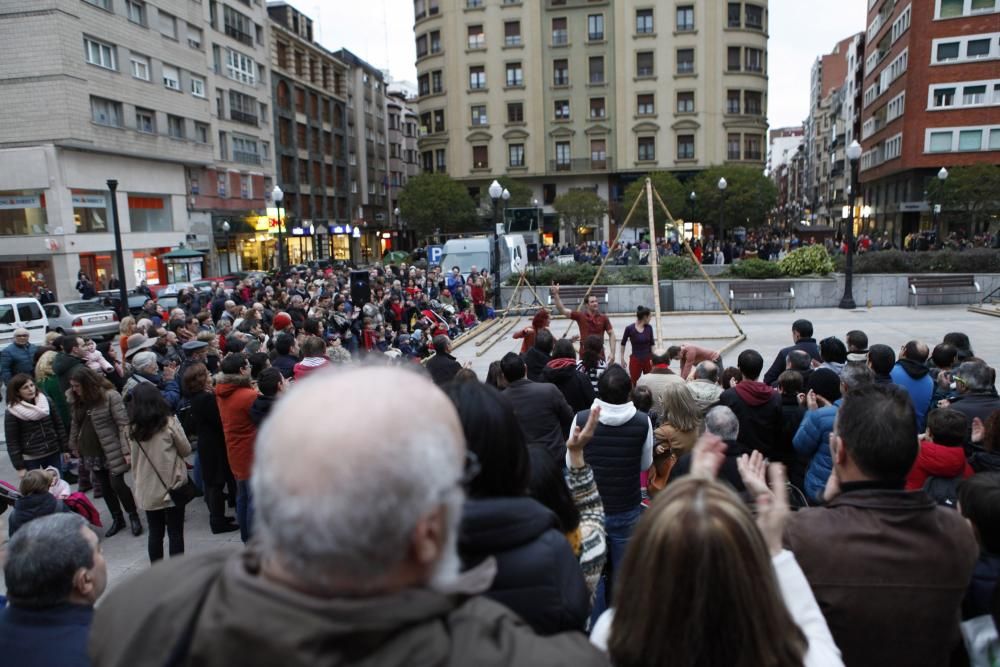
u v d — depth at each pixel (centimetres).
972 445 425
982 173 3562
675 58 5703
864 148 5806
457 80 6072
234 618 92
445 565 107
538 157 6009
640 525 147
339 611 91
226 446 615
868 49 5616
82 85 3116
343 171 6525
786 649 134
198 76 4144
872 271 2100
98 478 626
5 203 3066
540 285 2191
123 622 106
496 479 195
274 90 5184
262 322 1298
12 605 226
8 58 2997
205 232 4209
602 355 945
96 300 2058
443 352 679
